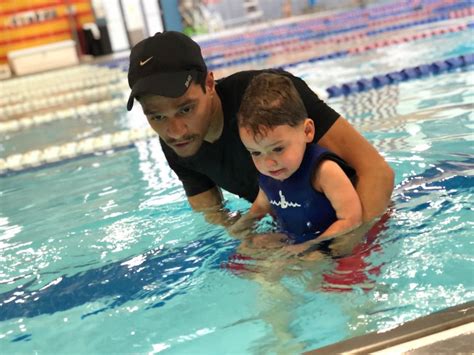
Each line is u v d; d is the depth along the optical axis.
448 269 1.72
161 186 3.35
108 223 2.82
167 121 1.99
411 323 1.36
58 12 16.97
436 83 4.97
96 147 4.91
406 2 15.77
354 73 6.57
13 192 3.90
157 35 2.06
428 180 2.53
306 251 1.99
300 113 2.01
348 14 15.77
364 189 2.12
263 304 1.75
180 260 2.22
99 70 12.70
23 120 7.48
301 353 1.42
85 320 1.89
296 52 9.88
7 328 1.93
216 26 19.12
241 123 1.99
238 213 2.60
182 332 1.69
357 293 1.68
